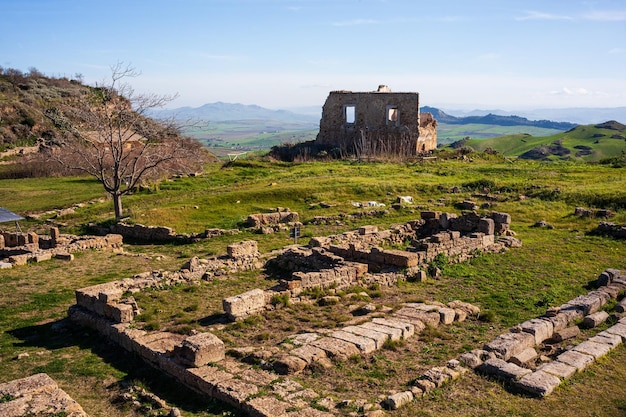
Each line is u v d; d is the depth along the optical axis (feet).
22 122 276.41
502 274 73.36
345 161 197.77
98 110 138.10
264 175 174.91
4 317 60.18
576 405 38.68
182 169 189.57
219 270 74.08
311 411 35.91
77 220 127.85
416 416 36.65
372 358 45.73
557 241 92.07
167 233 104.17
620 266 77.00
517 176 153.89
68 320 58.75
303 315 57.00
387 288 67.97
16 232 108.88
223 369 42.65
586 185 133.49
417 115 214.07
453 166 178.70
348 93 229.66
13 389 38.19
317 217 112.57
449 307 58.54
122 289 63.31
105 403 40.50
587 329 53.88
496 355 45.68
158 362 45.44
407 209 119.24
